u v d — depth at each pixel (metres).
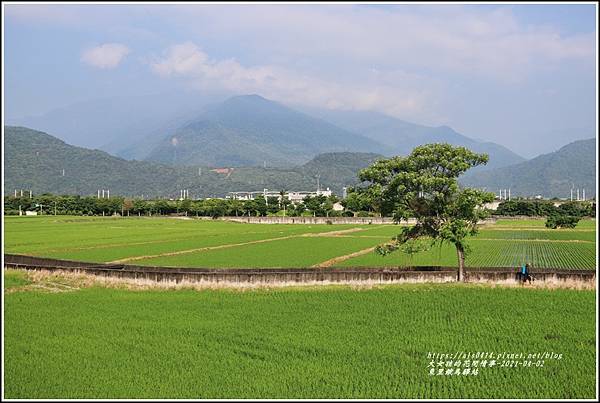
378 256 82.00
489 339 34.97
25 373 29.69
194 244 102.69
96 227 154.12
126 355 32.34
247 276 52.09
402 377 29.05
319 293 47.50
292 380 28.67
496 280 53.38
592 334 35.84
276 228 156.75
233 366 30.58
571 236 125.69
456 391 27.36
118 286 51.31
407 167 55.06
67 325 38.34
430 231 55.72
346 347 33.50
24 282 52.66
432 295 46.34
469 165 54.31
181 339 35.25
